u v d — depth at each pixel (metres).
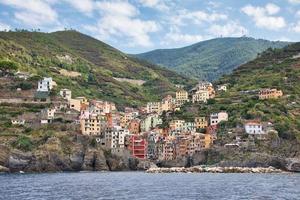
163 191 159.38
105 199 136.12
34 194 149.38
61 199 135.88
